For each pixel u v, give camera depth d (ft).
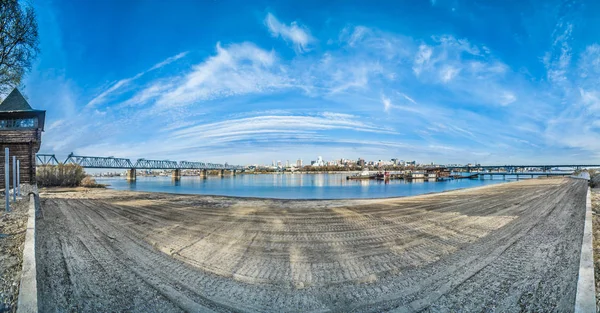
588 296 11.75
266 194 113.50
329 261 17.40
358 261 17.34
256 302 12.30
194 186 182.60
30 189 52.08
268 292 13.25
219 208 42.22
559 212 32.91
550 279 13.88
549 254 17.62
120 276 14.87
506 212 34.71
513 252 18.24
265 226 28.02
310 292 13.24
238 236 23.82
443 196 61.26
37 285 13.58
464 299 12.21
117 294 12.81
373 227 27.09
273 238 23.12
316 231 25.62
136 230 26.12
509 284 13.50
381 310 11.52
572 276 14.14
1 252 17.42
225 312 11.46
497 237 22.25
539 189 72.28
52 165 122.93
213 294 13.01
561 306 11.34
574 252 17.84
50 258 17.57
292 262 17.28
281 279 14.73
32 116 77.10
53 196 64.08
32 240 19.63
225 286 13.85
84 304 11.85
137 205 46.37
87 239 22.41
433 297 12.46
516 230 24.45
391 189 153.28
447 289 13.19
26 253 16.76
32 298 11.77
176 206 44.88
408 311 11.37
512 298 12.15
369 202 50.26
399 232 24.76
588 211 30.35
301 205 46.01
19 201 44.52
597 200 42.86
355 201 52.54
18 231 22.94
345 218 32.32
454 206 42.01
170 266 16.48
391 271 15.60
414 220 30.42
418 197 60.70
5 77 73.51
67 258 17.60
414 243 21.11
